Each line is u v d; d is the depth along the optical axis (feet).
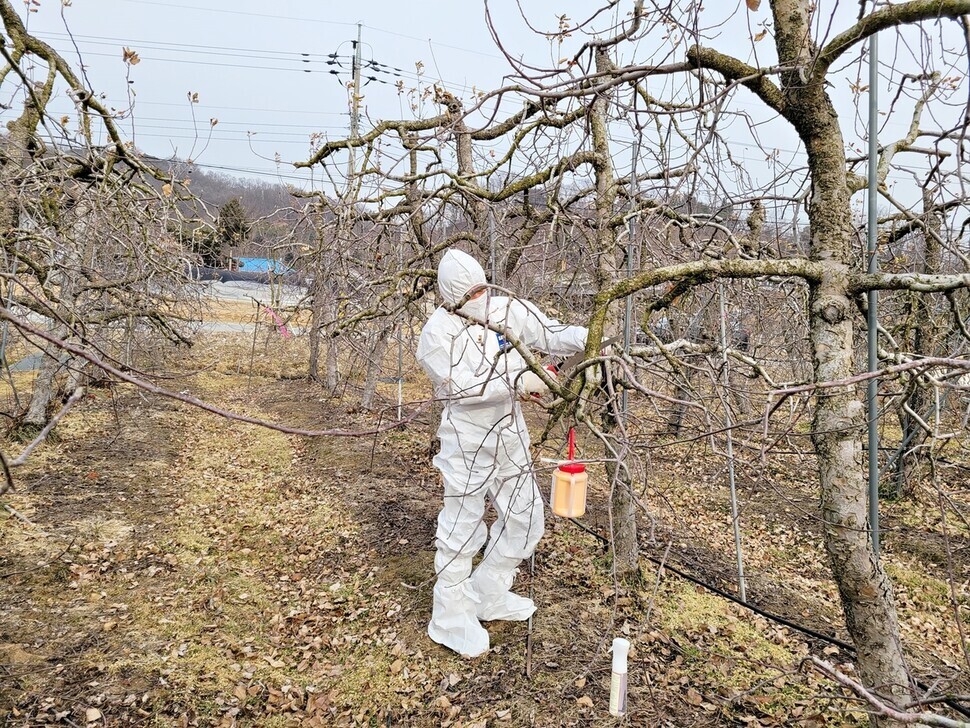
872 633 10.28
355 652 17.93
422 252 21.86
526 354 10.09
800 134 10.59
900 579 23.29
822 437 10.34
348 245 22.15
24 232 19.20
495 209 20.99
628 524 20.20
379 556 23.59
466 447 16.60
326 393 48.16
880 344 20.81
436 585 18.15
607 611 19.22
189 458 34.73
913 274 9.48
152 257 26.20
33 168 18.39
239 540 25.08
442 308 16.01
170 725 14.80
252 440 38.27
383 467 32.32
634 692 15.87
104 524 25.25
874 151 10.41
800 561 24.47
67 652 17.06
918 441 23.79
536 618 18.88
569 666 16.79
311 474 32.27
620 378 10.88
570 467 11.09
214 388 51.19
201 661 17.22
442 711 15.56
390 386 49.44
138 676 16.29
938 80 11.60
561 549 23.24
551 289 19.58
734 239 15.87
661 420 14.73
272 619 19.58
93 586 20.75
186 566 22.71
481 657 17.30
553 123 16.22
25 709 14.78
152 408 42.04
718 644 17.93
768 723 14.89
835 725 14.74
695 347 11.70
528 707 15.47
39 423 32.04
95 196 20.10
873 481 10.41
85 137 19.88
